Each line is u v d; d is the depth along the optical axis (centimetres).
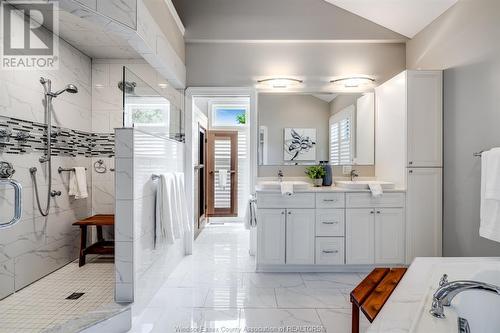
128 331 194
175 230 261
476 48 247
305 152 355
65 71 315
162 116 279
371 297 154
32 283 262
